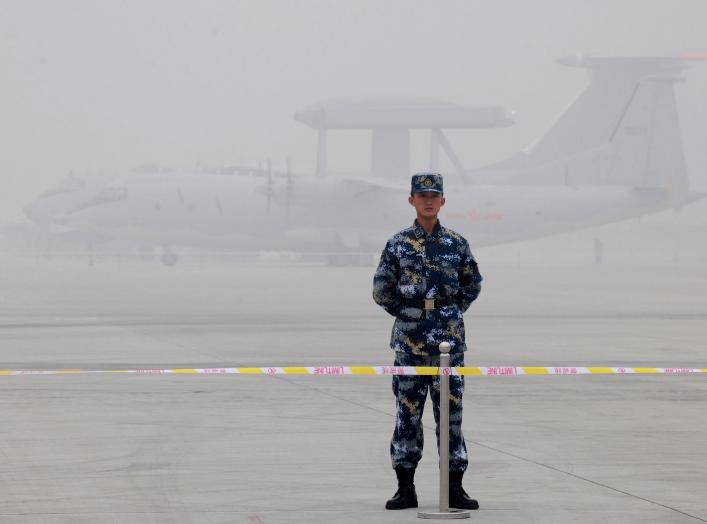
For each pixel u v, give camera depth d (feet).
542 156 579.48
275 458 76.74
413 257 63.87
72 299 294.05
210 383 120.37
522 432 87.97
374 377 126.62
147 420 93.35
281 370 76.84
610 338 176.76
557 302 281.95
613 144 569.64
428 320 63.77
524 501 63.46
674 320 219.41
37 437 84.84
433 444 82.84
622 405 103.35
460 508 61.93
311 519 59.31
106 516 59.72
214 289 349.82
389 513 60.85
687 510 60.85
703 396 110.22
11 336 180.75
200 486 67.51
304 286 368.89
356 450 79.77
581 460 75.97
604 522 58.18
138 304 271.08
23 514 60.13
